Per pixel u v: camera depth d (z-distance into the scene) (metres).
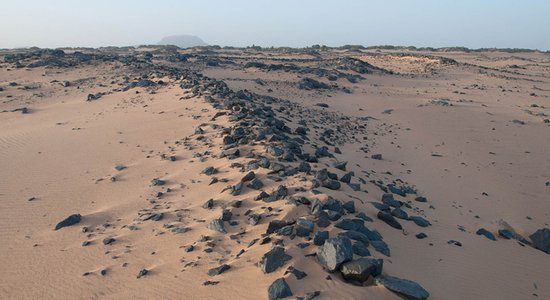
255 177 13.06
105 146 20.06
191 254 9.13
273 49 140.25
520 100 45.09
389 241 10.14
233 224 10.32
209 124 21.50
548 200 17.52
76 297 8.20
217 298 7.29
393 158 21.36
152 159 17.41
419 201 14.97
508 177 20.16
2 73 46.50
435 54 124.12
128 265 9.17
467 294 8.82
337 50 137.38
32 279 9.08
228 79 49.00
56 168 17.27
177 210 11.95
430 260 9.94
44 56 53.59
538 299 9.48
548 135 29.02
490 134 28.75
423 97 45.03
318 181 12.35
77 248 10.31
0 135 24.23
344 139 24.08
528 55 128.62
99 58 54.97
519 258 11.44
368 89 49.84
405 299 7.24
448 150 24.20
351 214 10.79
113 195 13.99
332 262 7.62
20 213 12.88
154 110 27.20
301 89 44.44
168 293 7.77
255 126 19.67
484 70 75.62
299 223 9.26
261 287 7.28
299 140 19.59
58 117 29.08
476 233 12.70
